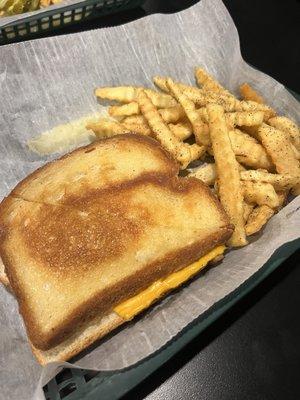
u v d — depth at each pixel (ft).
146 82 0.73
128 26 0.71
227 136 0.58
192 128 0.63
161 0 0.87
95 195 0.52
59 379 0.48
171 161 0.57
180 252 0.51
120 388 0.46
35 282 0.49
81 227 0.49
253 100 0.69
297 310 0.57
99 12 0.80
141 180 0.54
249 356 0.53
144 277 0.50
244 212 0.58
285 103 0.70
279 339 0.54
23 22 0.70
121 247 0.50
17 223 0.52
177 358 0.52
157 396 0.49
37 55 0.66
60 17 0.75
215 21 0.75
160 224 0.52
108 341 0.51
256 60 0.83
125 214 0.51
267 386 0.51
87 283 0.48
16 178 0.64
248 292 0.54
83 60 0.69
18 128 0.65
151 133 0.63
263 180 0.58
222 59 0.75
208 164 0.63
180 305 0.52
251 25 0.88
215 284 0.53
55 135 0.67
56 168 0.57
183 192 0.55
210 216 0.54
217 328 0.54
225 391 0.50
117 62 0.71
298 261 0.60
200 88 0.73
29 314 0.48
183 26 0.74
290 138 0.64
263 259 0.53
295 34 0.88
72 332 0.48
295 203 0.57
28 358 0.50
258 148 0.61
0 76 0.65
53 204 0.51
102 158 0.56
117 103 0.70
